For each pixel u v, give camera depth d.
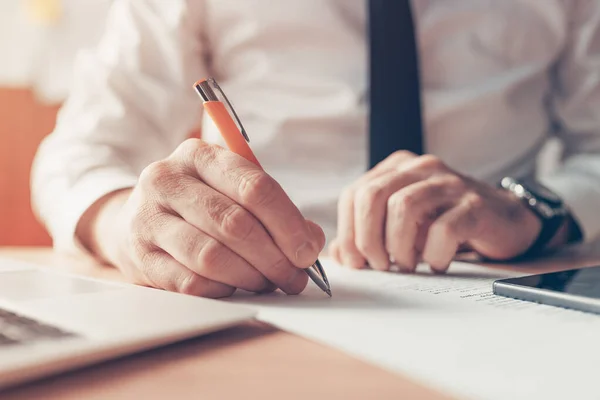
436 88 0.96
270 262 0.41
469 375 0.25
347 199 0.60
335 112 0.92
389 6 0.81
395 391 0.24
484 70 0.97
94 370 0.26
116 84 0.92
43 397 0.23
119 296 0.35
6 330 0.27
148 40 0.96
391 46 0.80
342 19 0.93
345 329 0.33
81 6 1.90
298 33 0.94
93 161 0.74
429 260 0.55
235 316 0.32
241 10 0.95
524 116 1.00
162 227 0.43
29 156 1.84
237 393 0.24
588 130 1.05
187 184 0.43
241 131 0.46
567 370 0.26
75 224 0.62
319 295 0.43
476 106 0.95
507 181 0.74
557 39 1.02
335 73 0.94
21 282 0.40
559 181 0.80
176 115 0.96
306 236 0.41
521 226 0.64
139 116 0.93
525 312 0.37
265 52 0.95
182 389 0.24
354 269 0.58
